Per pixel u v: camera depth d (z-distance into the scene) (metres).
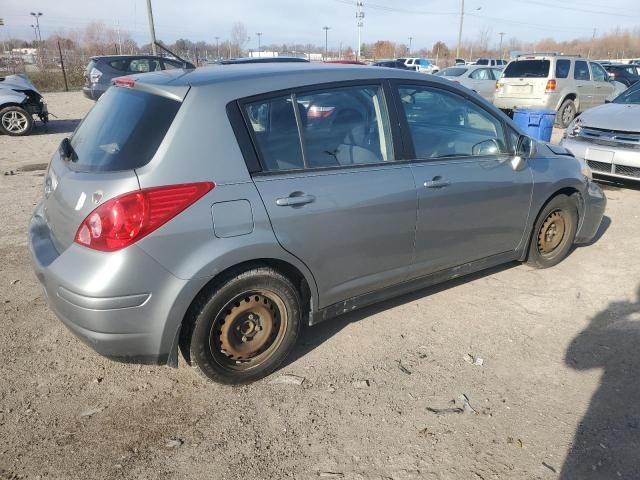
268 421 2.74
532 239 4.41
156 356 2.72
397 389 3.01
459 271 3.94
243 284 2.83
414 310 3.93
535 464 2.47
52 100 20.67
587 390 3.01
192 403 2.87
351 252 3.20
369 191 3.18
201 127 2.69
